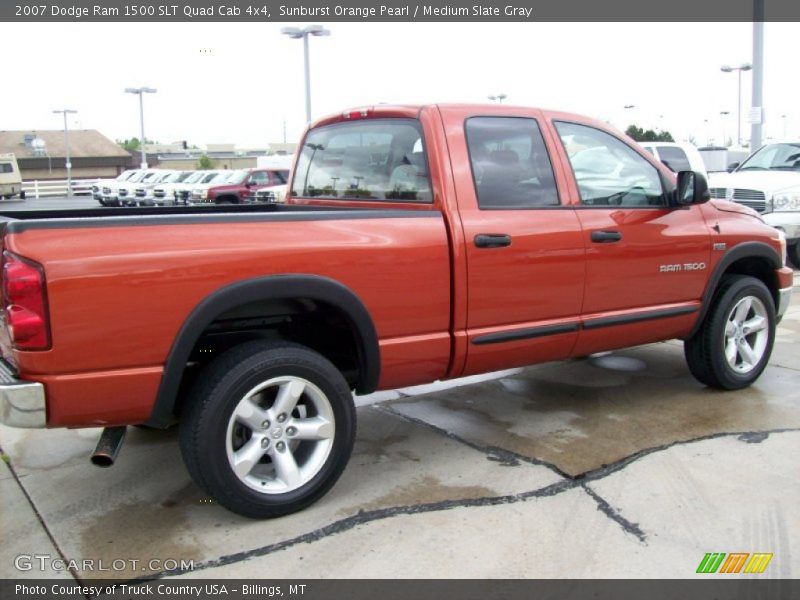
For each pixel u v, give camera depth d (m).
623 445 4.48
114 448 3.43
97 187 35.06
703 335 5.27
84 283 3.08
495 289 4.14
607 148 4.79
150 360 3.24
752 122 17.53
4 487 4.05
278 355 3.49
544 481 4.00
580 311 4.53
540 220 4.30
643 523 3.53
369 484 4.01
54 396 3.09
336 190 4.91
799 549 3.29
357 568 3.19
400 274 3.82
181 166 74.81
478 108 4.30
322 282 3.56
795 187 11.57
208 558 3.29
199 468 3.38
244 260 3.38
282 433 3.58
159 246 3.22
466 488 3.94
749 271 5.78
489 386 5.78
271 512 3.56
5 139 71.19
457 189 4.07
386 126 4.44
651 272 4.82
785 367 6.12
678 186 4.88
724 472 4.06
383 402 5.43
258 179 27.80
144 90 44.81
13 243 3.02
